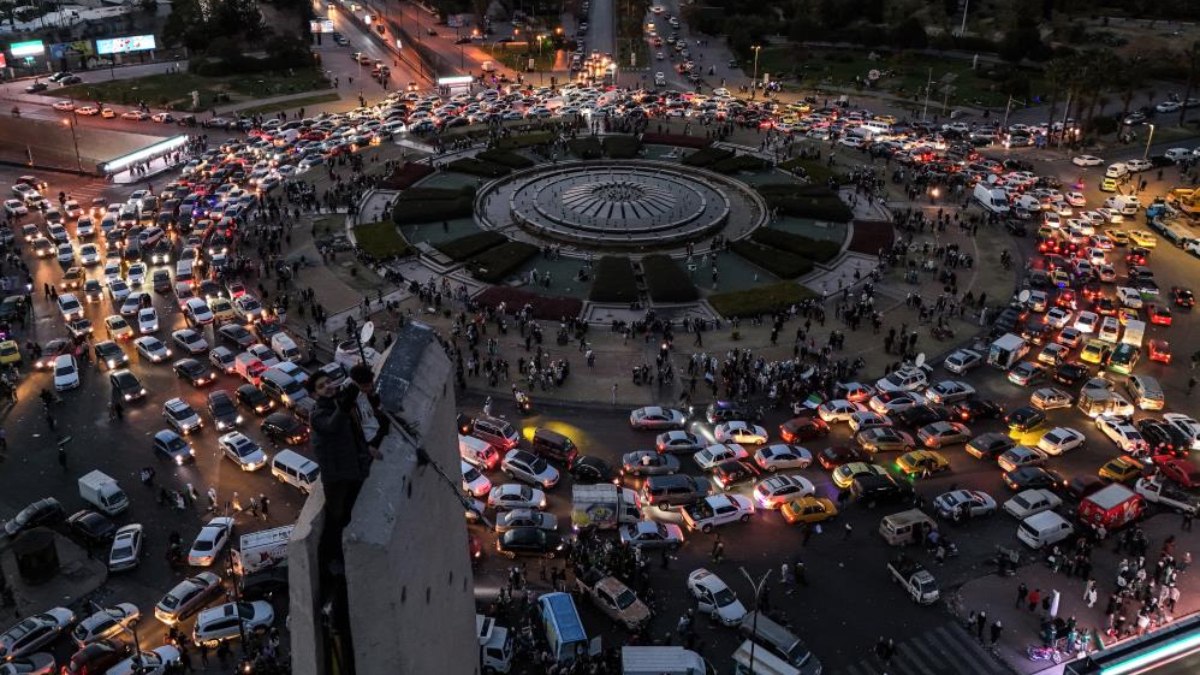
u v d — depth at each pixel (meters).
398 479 14.38
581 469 75.38
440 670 16.72
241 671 55.34
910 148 161.50
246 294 103.88
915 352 95.94
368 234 123.44
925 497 74.19
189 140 165.00
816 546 68.38
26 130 172.50
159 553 66.81
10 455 77.75
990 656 58.19
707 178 148.38
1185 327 103.06
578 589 63.22
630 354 95.56
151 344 93.50
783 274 113.31
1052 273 112.31
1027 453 77.19
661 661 53.66
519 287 111.44
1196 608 62.06
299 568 13.59
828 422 83.75
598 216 126.50
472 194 137.75
